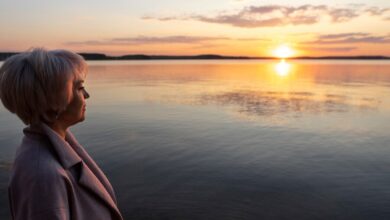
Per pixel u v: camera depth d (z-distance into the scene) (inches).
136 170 359.9
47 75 47.7
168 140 502.9
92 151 435.2
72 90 52.4
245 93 1316.4
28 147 49.1
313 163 394.6
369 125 653.3
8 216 248.8
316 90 1461.6
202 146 468.4
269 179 335.3
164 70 4261.8
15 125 606.5
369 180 335.6
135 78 2415.1
